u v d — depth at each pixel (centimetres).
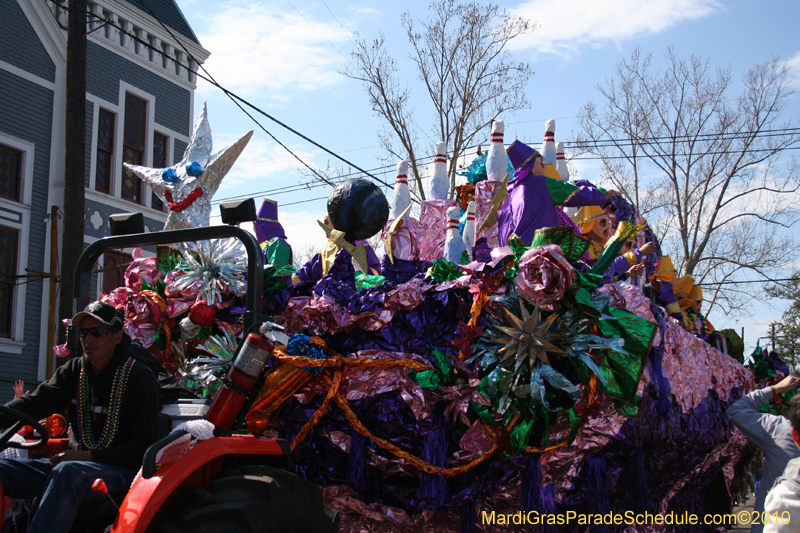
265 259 515
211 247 385
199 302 371
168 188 468
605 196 470
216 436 261
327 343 351
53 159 1477
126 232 356
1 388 1344
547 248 332
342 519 357
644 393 392
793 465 260
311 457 350
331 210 412
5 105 1393
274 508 243
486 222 457
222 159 466
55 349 365
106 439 280
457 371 349
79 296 336
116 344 290
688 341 491
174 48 1752
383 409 338
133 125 1659
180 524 229
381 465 340
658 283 582
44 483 271
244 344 268
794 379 442
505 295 353
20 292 1395
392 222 464
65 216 936
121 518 223
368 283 420
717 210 2200
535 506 344
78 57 956
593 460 366
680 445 467
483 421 344
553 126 566
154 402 281
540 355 346
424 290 346
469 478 349
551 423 349
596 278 344
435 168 505
